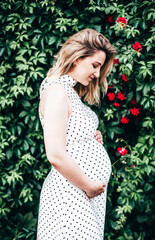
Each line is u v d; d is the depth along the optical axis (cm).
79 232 128
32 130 244
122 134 247
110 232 247
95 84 164
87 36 133
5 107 240
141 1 223
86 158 134
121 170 244
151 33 226
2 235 246
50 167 247
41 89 145
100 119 242
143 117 238
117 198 250
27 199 241
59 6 233
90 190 129
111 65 152
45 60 235
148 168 232
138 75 225
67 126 129
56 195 132
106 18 235
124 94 235
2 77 234
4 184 236
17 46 233
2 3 233
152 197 246
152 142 231
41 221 136
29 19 232
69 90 132
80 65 134
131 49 221
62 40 235
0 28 237
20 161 239
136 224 254
